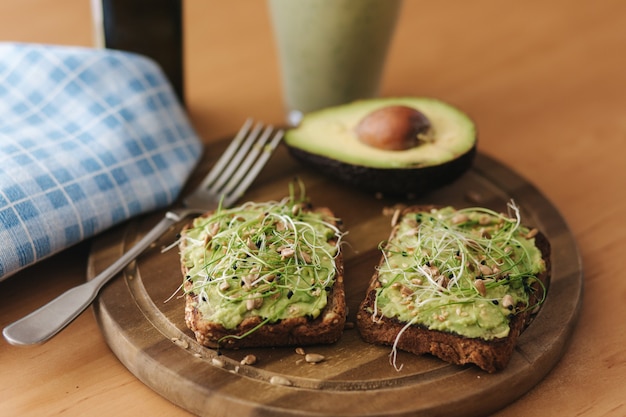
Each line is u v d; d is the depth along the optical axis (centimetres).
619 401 44
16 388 43
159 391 44
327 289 45
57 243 49
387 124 53
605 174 60
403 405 41
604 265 52
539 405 44
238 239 46
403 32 74
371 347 45
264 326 44
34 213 48
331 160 53
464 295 44
